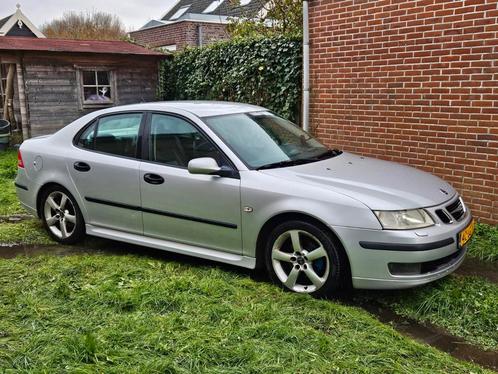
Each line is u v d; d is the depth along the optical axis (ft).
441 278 13.83
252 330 10.91
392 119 22.08
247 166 13.99
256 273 14.73
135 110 16.31
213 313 11.72
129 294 12.62
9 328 11.19
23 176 18.60
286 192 13.08
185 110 15.47
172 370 9.46
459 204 14.16
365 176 13.92
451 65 19.62
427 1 20.01
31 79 37.22
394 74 21.67
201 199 14.33
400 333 11.57
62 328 11.16
